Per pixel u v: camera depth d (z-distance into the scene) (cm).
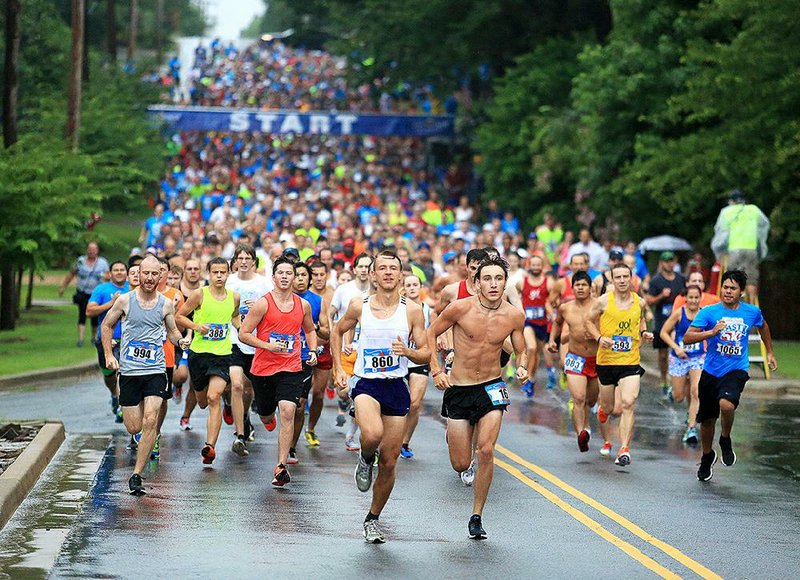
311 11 18612
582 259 4834
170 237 7956
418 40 13812
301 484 3091
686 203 8012
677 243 8356
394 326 2506
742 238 5747
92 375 5734
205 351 3406
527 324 5203
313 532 2534
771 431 4222
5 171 6562
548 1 13088
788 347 7119
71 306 9488
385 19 13750
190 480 3109
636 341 3531
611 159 9025
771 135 7006
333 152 16400
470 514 2773
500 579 2178
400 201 13525
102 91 13362
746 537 2578
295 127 14612
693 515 2800
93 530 2500
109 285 4062
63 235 6875
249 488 3017
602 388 3572
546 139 10912
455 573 2211
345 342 3728
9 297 7575
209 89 19250
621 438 3491
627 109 8925
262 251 6016
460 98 14500
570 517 2753
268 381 3130
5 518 2561
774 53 6800
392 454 2472
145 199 13600
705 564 2331
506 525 2655
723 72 7012
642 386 5666
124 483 3045
